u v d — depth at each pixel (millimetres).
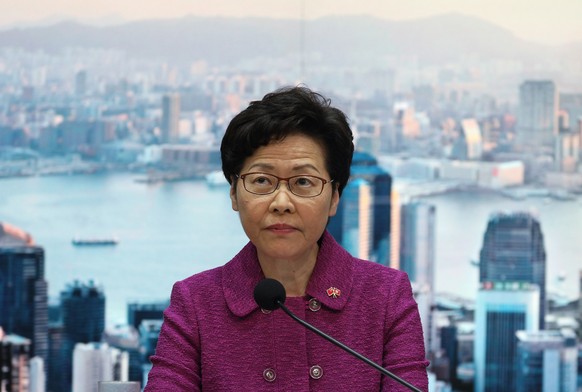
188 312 2195
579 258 5625
